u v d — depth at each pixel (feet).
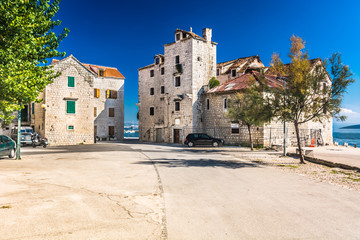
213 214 20.15
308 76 49.14
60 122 103.55
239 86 107.34
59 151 75.10
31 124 116.37
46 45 39.45
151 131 144.97
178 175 37.65
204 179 34.73
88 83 110.22
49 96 101.71
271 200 24.34
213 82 122.72
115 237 15.29
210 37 128.16
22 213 18.62
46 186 27.66
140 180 33.06
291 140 105.60
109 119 153.07
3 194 23.57
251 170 42.96
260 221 18.66
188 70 121.90
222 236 15.97
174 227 17.31
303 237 15.93
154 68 145.07
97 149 82.99
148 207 21.62
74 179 32.53
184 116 122.42
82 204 21.48
